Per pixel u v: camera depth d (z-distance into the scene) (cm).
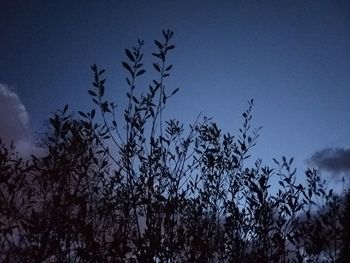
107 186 460
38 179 414
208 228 542
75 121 455
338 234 513
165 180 487
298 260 503
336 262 502
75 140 441
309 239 513
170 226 467
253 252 539
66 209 407
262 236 535
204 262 511
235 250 543
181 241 486
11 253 373
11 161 400
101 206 442
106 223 436
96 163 454
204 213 558
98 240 422
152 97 467
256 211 550
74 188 429
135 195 450
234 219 558
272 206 550
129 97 461
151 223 447
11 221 387
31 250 379
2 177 386
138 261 429
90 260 397
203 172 582
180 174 492
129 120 457
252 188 552
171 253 463
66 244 397
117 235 429
